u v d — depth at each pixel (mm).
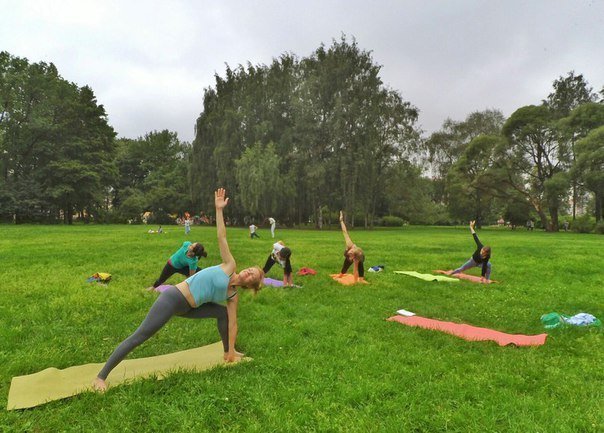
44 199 52812
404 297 9102
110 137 64750
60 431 3553
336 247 20141
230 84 55531
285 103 50750
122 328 6438
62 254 15500
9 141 53031
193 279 4723
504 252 19359
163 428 3568
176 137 90125
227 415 3801
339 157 43906
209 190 53969
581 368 5113
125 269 11930
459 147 62344
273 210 44594
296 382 4520
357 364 5016
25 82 53062
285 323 6848
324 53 47906
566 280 11828
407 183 50656
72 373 4711
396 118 46812
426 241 26375
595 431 3562
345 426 3625
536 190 52500
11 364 4863
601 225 42625
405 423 3660
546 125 48250
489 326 7203
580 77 52844
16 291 8727
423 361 5203
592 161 40969
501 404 4027
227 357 5105
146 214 67125
